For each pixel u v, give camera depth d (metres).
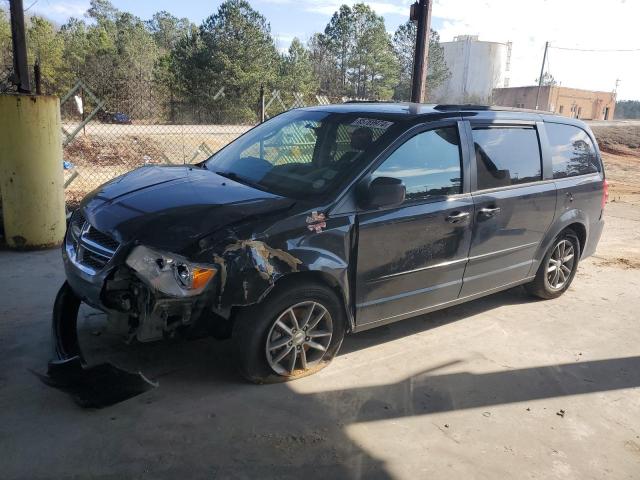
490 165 4.53
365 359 4.14
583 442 3.37
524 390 3.90
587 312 5.46
